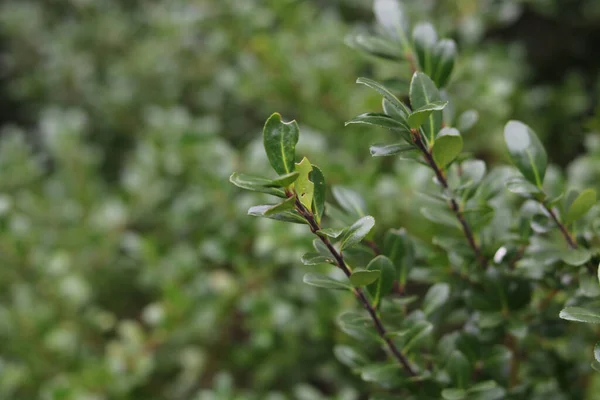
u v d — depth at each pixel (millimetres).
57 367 904
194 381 925
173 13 1258
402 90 606
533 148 560
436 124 544
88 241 1030
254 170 814
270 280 848
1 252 949
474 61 929
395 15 621
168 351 898
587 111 1128
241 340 939
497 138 881
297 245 778
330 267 762
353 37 624
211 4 1186
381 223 780
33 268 968
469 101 875
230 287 826
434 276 616
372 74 1106
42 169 1211
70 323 935
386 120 524
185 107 1360
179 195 1104
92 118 1479
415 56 604
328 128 992
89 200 1134
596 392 687
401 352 577
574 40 1272
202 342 910
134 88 1335
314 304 782
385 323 585
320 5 1359
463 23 992
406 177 783
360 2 1268
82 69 1470
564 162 1081
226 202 834
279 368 864
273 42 979
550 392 641
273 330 807
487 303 592
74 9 1694
